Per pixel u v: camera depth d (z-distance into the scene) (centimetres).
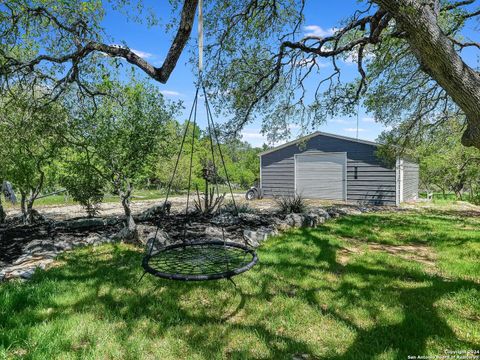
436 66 335
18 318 300
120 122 639
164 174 1984
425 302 349
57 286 380
